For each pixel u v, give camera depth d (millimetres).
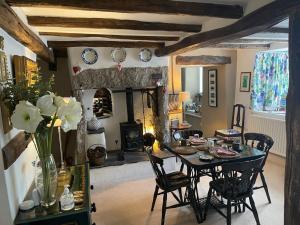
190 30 3084
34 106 1465
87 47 4082
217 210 2912
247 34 2561
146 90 4973
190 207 3270
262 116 5113
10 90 1587
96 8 1969
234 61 5746
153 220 3012
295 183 1876
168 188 2883
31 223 1628
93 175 4133
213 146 3479
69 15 2506
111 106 4977
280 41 4422
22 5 1852
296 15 1770
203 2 2244
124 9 2027
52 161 1752
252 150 3301
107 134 4984
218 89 6055
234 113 5621
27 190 2041
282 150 4637
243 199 2896
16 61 2016
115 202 3467
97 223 2973
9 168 1627
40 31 3090
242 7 2363
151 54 4484
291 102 1859
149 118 5180
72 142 4867
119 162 4312
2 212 1566
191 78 7488
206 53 5508
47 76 4785
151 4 2082
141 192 3740
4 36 1851
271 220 2920
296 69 1794
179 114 5504
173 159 4559
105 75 4246
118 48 4238
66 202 1703
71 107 1568
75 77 4105
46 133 1655
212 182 2941
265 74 5141
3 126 1571
